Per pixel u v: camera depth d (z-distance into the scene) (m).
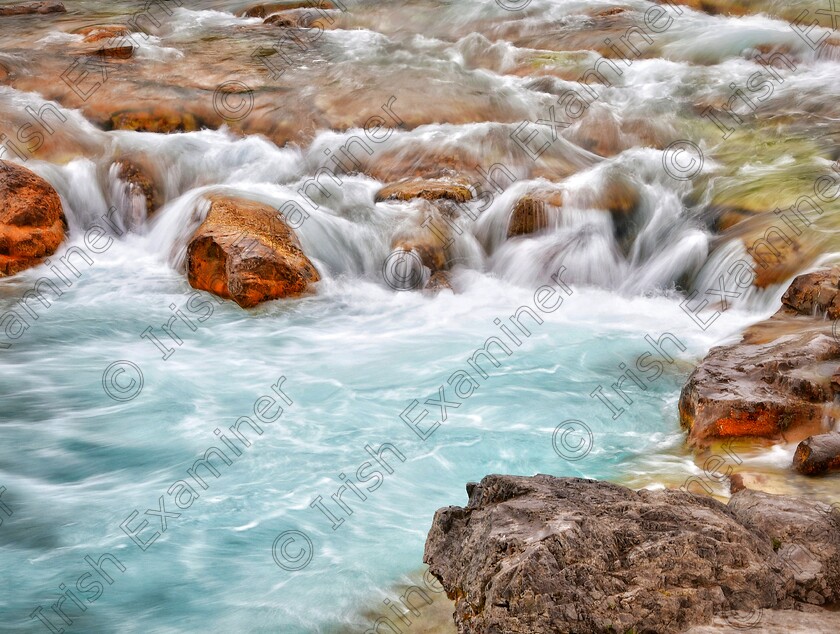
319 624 7.05
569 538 5.99
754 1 24.34
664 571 5.94
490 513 6.58
